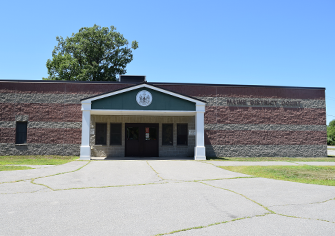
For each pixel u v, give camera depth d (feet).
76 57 133.59
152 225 18.63
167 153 68.18
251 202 24.73
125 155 67.00
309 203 24.53
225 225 18.74
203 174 40.86
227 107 69.21
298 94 72.02
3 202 24.09
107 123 67.05
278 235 17.07
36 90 64.80
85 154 57.62
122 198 25.88
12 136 63.57
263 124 69.97
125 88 58.90
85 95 65.67
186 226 18.49
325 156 71.36
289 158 67.87
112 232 17.33
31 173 38.96
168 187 31.12
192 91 68.33
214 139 68.23
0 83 64.03
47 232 17.20
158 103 59.88
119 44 138.21
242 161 59.77
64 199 25.34
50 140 64.34
